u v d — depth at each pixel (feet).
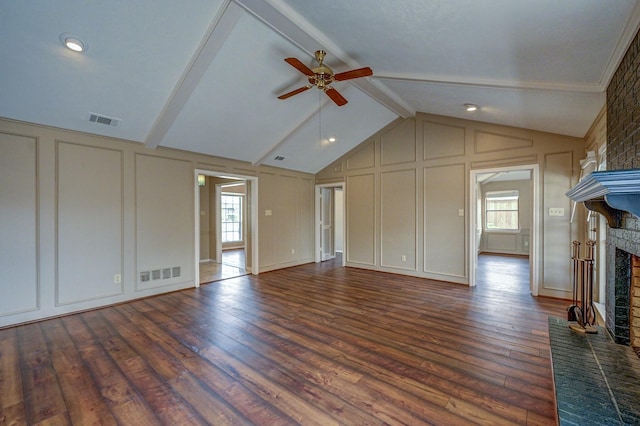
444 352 8.46
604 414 4.58
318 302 13.09
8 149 10.41
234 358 8.20
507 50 7.34
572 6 5.22
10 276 10.46
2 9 7.07
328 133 17.74
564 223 13.28
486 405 6.17
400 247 18.44
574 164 13.05
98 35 8.23
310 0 7.13
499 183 28.53
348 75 8.96
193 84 10.61
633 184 4.13
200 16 8.36
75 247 11.87
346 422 5.73
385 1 6.43
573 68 7.51
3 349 8.73
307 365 7.82
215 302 13.16
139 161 13.67
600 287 11.84
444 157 16.58
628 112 6.05
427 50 8.48
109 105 11.02
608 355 6.37
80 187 12.01
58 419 5.85
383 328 10.19
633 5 4.98
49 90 9.75
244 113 13.55
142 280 13.78
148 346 8.92
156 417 5.90
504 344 8.92
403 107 15.71
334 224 25.64
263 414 5.97
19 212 10.65
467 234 15.84
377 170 19.40
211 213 24.38
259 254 19.08
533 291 13.91
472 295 13.99
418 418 5.82
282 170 20.59
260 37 9.61
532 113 11.51
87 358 8.21
